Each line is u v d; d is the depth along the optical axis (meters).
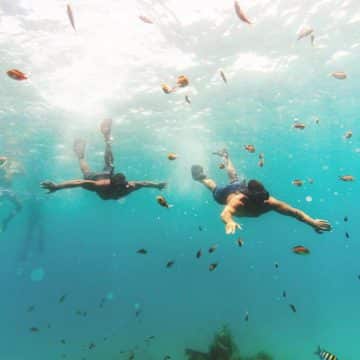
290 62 16.97
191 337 21.14
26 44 13.47
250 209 4.71
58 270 114.75
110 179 6.18
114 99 18.89
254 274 51.09
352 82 20.14
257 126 27.09
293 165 47.62
